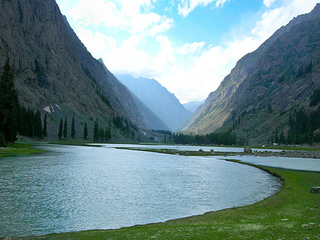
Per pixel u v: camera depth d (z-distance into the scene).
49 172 49.31
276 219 21.12
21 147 104.25
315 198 29.52
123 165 66.69
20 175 44.84
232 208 26.14
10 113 94.62
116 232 18.06
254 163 77.50
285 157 106.06
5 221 22.11
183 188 37.88
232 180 45.62
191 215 24.61
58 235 17.53
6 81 96.06
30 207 26.33
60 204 27.77
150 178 46.75
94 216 24.02
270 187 39.25
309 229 17.30
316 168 64.19
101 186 38.06
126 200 30.19
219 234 16.91
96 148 148.38
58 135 199.88
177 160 86.12
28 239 16.45
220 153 121.50
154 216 24.22
